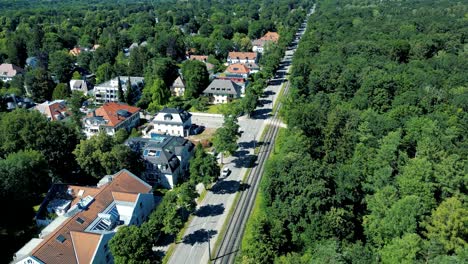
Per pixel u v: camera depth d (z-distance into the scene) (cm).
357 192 7362
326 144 9350
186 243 7381
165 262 6869
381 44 17075
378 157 8056
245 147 11725
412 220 6147
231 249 7212
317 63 15750
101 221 7075
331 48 18138
